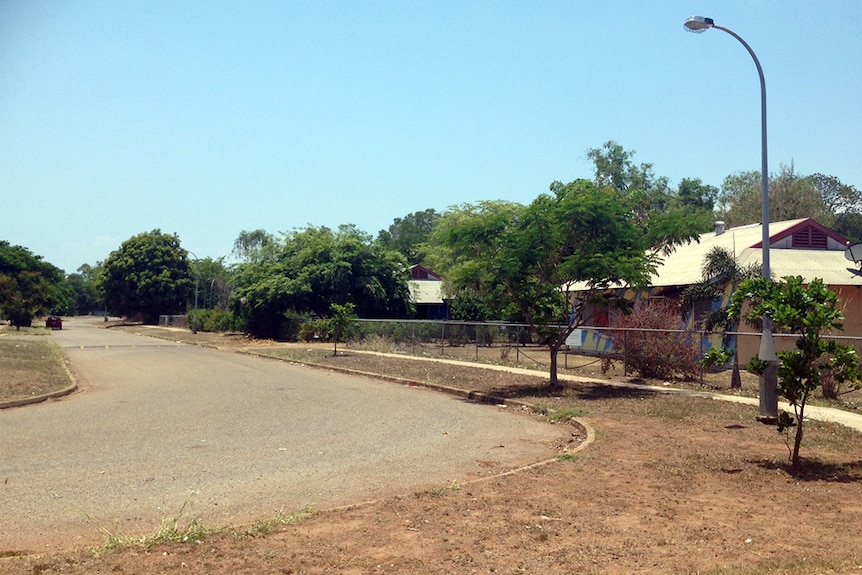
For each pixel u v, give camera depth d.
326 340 46.19
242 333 58.25
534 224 18.70
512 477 8.85
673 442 11.34
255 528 6.57
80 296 174.50
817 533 6.54
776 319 9.43
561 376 22.36
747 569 5.46
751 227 30.09
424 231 132.00
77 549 6.05
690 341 20.83
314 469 9.61
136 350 39.41
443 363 27.61
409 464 9.99
